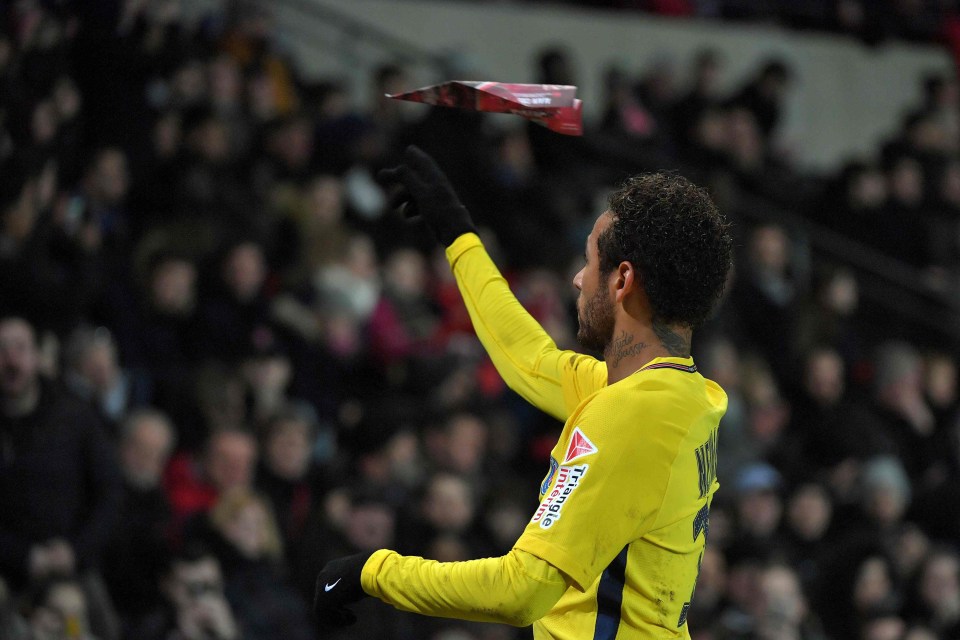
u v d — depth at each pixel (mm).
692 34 39094
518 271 29516
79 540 17172
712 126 34281
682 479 7660
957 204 37062
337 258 25203
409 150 9609
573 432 7695
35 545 16719
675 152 34062
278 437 21094
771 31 40219
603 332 8008
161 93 25953
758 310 30453
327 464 22516
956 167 37438
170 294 22250
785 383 29781
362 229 28047
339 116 29312
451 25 36125
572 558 7359
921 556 24922
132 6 24719
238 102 28266
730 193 32875
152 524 18672
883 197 36031
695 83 35312
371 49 35000
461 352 25281
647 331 7863
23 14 20891
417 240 28812
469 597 7379
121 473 18062
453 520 21438
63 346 19578
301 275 24828
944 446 29078
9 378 17031
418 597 7547
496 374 26281
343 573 7855
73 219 21469
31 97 20812
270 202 26094
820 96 40750
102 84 24312
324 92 30188
